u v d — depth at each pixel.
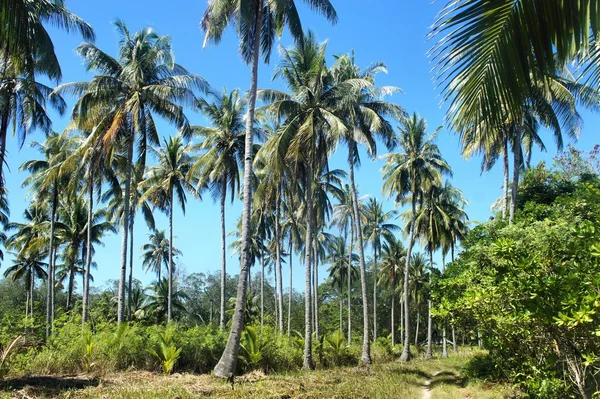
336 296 68.56
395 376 18.48
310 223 21.45
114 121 20.11
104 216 37.72
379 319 65.94
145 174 30.38
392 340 49.72
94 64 21.23
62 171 21.78
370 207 45.06
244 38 16.91
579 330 6.06
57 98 21.72
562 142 18.25
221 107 26.72
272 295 66.19
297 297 68.94
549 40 3.88
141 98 21.52
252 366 18.80
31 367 14.92
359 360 25.77
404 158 30.27
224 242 26.58
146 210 36.12
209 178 28.58
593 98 11.10
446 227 33.59
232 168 26.78
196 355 18.09
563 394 7.16
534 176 22.86
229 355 14.54
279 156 19.20
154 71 22.19
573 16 3.77
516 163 18.84
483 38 3.96
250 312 47.94
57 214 36.66
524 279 6.34
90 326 19.23
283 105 20.27
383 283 53.78
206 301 60.66
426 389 15.82
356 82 20.39
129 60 21.75
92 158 22.44
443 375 20.55
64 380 13.02
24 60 9.05
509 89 4.06
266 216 35.62
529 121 20.02
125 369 16.66
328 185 29.91
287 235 39.41
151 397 10.75
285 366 20.38
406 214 36.25
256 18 16.50
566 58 3.88
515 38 3.94
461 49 3.99
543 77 4.06
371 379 16.95
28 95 19.83
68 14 16.34
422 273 49.38
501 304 7.88
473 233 14.88
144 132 21.92
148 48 21.89
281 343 21.72
